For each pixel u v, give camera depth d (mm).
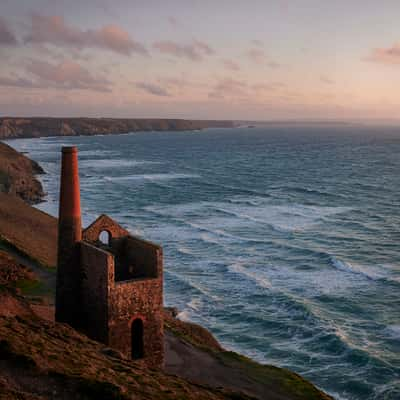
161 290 28891
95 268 28234
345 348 38219
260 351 38562
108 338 27438
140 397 20281
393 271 54969
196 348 34906
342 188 115812
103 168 162250
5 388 17984
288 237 69688
